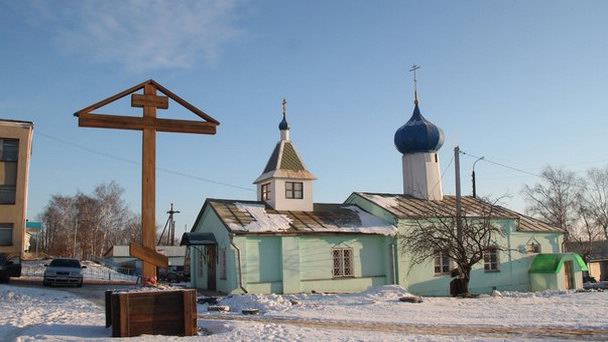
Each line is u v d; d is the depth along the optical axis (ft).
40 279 120.16
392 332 47.47
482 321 55.36
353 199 128.16
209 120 48.62
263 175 116.98
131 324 41.47
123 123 46.11
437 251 103.65
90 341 38.96
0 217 135.74
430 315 61.82
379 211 118.83
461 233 101.19
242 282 97.50
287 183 114.01
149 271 45.39
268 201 115.44
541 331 47.11
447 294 116.78
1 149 138.41
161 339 39.58
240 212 106.83
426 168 135.74
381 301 78.59
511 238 128.77
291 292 100.83
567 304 72.64
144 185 46.01
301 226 106.11
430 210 120.26
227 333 42.63
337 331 46.16
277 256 102.22
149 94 47.09
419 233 107.65
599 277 207.31
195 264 120.16
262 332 43.21
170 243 251.80
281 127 120.06
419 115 139.33
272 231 101.04
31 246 258.57
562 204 211.61
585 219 210.38
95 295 86.74
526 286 129.08
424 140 134.92
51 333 43.19
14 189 138.31
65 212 266.77
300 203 114.62
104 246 252.62
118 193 262.67
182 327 42.86
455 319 57.67
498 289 124.47
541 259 129.70
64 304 73.05
